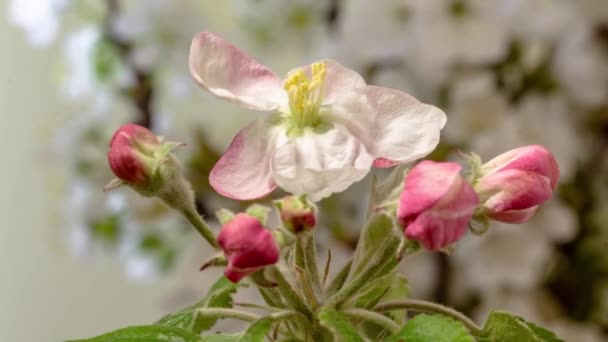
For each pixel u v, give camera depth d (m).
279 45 0.42
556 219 0.39
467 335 0.23
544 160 0.25
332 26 0.42
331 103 0.25
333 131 0.24
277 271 0.24
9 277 0.56
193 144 0.38
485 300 0.40
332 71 0.25
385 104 0.25
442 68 0.37
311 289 0.25
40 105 0.53
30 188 0.54
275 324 0.25
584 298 0.40
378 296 0.26
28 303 0.56
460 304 0.39
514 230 0.39
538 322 0.40
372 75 0.38
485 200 0.25
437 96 0.38
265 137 0.25
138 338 0.24
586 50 0.39
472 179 0.25
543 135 0.38
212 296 0.28
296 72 0.25
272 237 0.23
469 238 0.39
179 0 0.42
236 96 0.25
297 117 0.25
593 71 0.38
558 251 0.41
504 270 0.39
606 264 0.40
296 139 0.24
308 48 0.42
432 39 0.37
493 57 0.37
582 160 0.41
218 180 0.24
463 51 0.37
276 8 0.41
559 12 0.38
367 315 0.24
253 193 0.24
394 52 0.38
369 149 0.24
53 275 0.56
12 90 0.53
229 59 0.25
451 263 0.39
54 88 0.52
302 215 0.23
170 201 0.25
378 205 0.24
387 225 0.24
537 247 0.39
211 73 0.25
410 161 0.25
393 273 0.26
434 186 0.23
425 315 0.23
